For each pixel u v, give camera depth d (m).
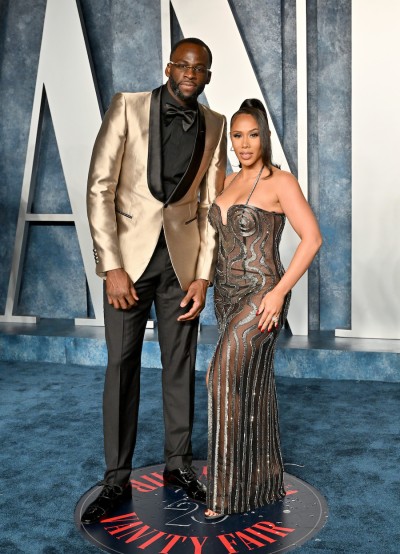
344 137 4.88
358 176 4.69
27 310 5.46
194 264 2.87
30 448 3.38
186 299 2.82
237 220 2.62
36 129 5.12
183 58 2.59
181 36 4.99
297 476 3.04
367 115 4.61
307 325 4.89
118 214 2.77
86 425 3.69
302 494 2.86
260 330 2.60
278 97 4.87
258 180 2.64
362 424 3.65
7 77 5.25
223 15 4.73
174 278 2.83
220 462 2.66
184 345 2.89
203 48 2.62
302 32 4.60
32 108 5.22
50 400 4.11
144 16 4.93
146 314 2.84
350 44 4.79
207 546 2.46
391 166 4.63
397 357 4.36
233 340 2.61
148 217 2.73
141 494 2.89
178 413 2.93
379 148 4.63
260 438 2.71
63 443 3.44
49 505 2.80
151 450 3.36
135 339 2.80
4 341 5.00
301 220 2.58
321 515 2.68
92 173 2.69
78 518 2.69
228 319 2.65
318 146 4.94
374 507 2.73
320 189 4.97
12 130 5.30
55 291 5.43
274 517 2.67
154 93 2.72
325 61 4.84
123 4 4.95
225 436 2.65
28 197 5.21
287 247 4.77
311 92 4.91
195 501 2.82
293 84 4.88
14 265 5.30
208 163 2.84
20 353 4.99
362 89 4.60
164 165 2.71
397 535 2.51
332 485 2.94
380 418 3.73
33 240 5.41
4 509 2.76
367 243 4.73
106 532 2.58
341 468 3.11
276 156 4.81
